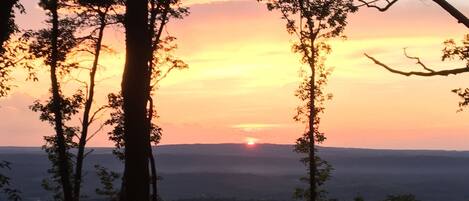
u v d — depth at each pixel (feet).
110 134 80.12
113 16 85.46
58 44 82.74
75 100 82.43
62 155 81.41
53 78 81.46
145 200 26.68
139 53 26.71
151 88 84.99
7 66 56.08
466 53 21.25
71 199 80.94
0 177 36.96
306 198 118.32
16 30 38.86
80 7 84.38
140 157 26.63
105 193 81.35
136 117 26.63
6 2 24.44
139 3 26.71
